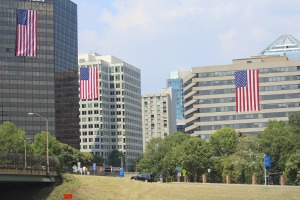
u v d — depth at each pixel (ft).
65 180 350.64
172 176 593.42
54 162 354.95
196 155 547.08
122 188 338.34
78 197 322.75
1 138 541.75
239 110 417.08
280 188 301.22
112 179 367.04
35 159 348.18
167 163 604.49
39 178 334.24
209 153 555.69
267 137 545.85
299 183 427.74
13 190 367.45
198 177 552.00
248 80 416.67
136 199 307.37
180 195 304.30
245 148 584.40
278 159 515.50
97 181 355.36
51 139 631.56
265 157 327.26
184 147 561.43
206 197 289.94
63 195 325.83
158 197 304.30
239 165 506.07
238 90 419.13
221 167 549.95
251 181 491.72
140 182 358.84
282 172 492.54
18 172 311.68
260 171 490.90
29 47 345.72
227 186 331.57
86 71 485.15
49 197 332.80
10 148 526.98
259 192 288.92
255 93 415.03
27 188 360.07
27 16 345.92
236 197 281.74
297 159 440.04
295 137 528.22
